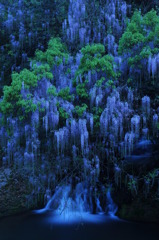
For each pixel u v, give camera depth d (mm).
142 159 6418
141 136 6418
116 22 8992
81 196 6543
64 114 6059
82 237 5336
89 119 6195
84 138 5941
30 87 6102
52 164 7047
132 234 5395
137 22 7023
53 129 6129
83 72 6301
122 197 6305
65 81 6852
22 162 7219
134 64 6516
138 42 6523
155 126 6043
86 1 9688
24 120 6328
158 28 6289
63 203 6574
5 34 11070
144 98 6000
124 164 6508
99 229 5641
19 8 11414
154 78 6590
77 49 8914
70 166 6934
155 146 6363
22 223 5934
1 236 5430
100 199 6430
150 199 6086
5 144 7324
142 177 6359
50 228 5727
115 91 6047
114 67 6461
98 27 9117
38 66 6453
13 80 6020
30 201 6758
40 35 10547
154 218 5758
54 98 6086
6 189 7367
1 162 8477
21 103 5820
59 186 6770
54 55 7121
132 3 10094
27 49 10586
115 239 5234
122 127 6020
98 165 6230
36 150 6570
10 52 10406
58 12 10641
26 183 7469
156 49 6215
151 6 9773
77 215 6277
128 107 6312
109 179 6660
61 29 10305
